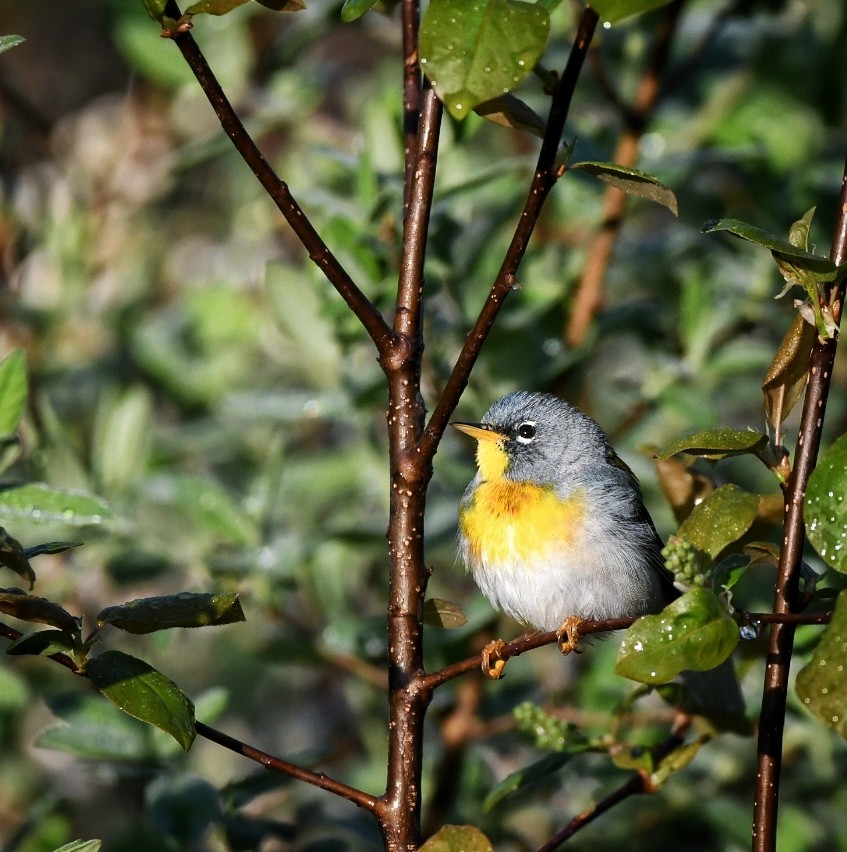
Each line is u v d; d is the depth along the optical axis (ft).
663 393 39.29
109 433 38.42
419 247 22.35
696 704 26.00
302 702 50.31
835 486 18.21
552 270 42.37
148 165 51.29
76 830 43.06
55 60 59.93
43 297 47.47
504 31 17.56
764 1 41.73
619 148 40.14
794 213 42.14
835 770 35.70
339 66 52.47
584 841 36.09
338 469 42.34
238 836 30.48
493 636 37.52
